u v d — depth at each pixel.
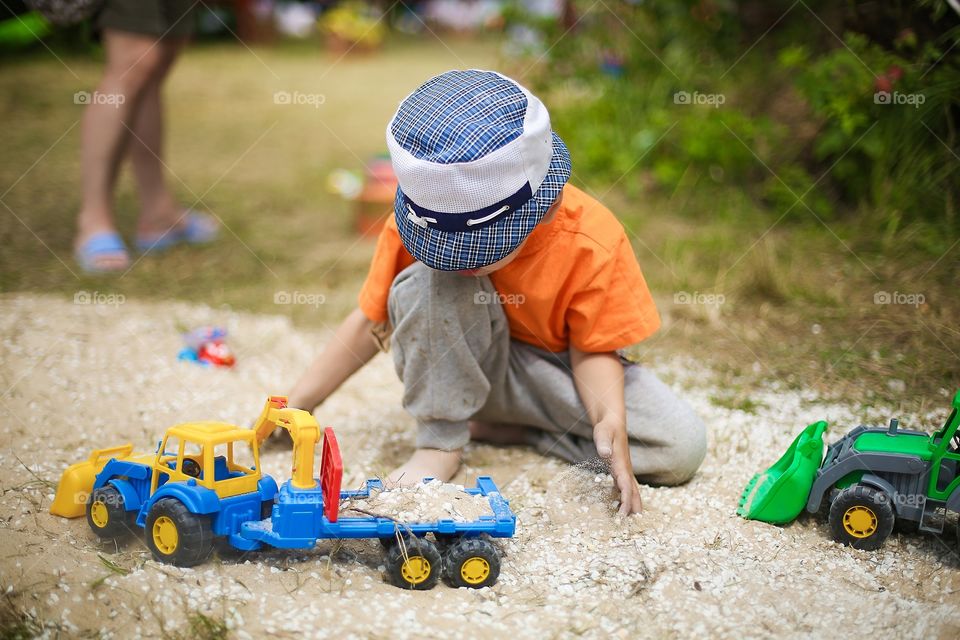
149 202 4.59
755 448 2.86
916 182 4.31
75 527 2.33
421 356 2.50
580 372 2.61
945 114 4.24
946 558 2.26
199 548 2.07
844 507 2.29
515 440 2.91
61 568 2.09
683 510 2.46
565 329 2.62
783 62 4.67
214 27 10.97
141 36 4.16
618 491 2.47
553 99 5.86
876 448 2.34
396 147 2.12
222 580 2.06
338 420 3.08
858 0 4.39
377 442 2.92
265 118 7.33
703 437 2.59
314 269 4.46
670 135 5.27
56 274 4.19
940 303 3.71
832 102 4.39
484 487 2.31
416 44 11.30
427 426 2.61
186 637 1.90
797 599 2.08
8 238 4.56
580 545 2.29
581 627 1.96
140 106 4.43
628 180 5.17
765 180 4.94
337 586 2.07
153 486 2.16
